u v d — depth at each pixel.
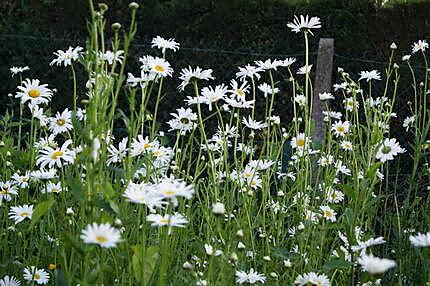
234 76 6.38
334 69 6.35
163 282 2.21
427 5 6.69
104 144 2.34
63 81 6.33
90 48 2.37
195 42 6.82
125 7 6.88
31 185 3.69
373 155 3.13
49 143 3.54
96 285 2.23
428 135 5.81
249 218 3.02
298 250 3.19
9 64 6.37
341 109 6.21
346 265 2.67
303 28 3.44
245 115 6.23
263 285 2.81
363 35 6.70
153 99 6.29
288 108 6.31
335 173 3.65
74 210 3.03
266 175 3.42
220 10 6.84
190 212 3.26
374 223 3.93
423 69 6.16
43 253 3.10
